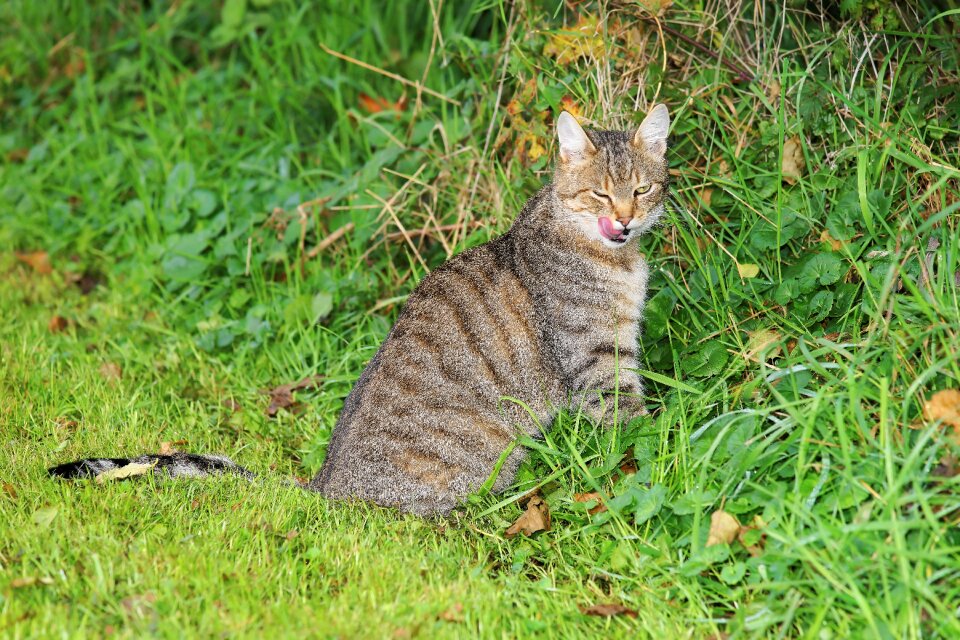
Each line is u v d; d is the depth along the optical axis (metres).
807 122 9.20
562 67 10.20
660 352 9.01
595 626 6.70
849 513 6.77
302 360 10.49
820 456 7.11
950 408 6.80
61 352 10.85
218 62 14.89
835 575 6.34
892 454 6.66
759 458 7.16
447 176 11.11
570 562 7.48
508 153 10.78
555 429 8.66
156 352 10.98
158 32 14.95
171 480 8.12
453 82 11.91
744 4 10.27
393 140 11.33
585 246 8.64
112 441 9.12
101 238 13.12
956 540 6.41
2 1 16.12
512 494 8.45
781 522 6.77
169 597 6.59
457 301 8.56
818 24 9.97
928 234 8.14
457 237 10.83
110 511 7.62
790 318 8.55
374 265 11.27
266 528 7.56
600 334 8.56
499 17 12.87
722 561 6.95
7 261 12.83
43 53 15.31
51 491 7.87
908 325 7.56
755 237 8.88
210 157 12.97
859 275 8.48
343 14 13.84
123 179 13.46
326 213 11.77
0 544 7.16
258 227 11.96
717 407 8.19
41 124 14.73
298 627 6.41
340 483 8.16
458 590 6.92
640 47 9.93
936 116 9.16
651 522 7.52
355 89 13.30
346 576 7.11
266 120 13.55
